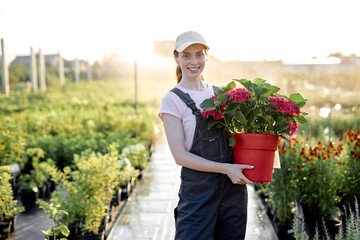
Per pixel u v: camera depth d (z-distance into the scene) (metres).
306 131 7.62
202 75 2.21
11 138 5.25
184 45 1.84
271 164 1.81
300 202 3.87
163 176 5.77
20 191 4.52
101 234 3.30
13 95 16.77
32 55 19.67
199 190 1.80
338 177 3.83
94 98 17.84
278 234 3.44
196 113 1.83
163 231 3.61
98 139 6.69
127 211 4.21
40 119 8.02
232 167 1.75
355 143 3.96
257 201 4.57
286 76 27.52
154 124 9.27
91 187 3.63
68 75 31.31
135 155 5.61
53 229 2.79
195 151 1.84
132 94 20.78
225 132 1.89
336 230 3.45
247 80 1.85
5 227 3.57
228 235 1.86
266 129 1.83
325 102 19.78
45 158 5.84
